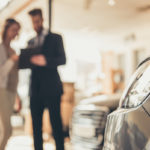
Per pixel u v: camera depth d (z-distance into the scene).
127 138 1.46
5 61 3.04
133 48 9.97
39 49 3.06
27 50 3.09
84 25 8.85
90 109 3.21
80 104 3.50
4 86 3.02
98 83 7.98
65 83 5.31
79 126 3.34
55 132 3.11
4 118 3.01
